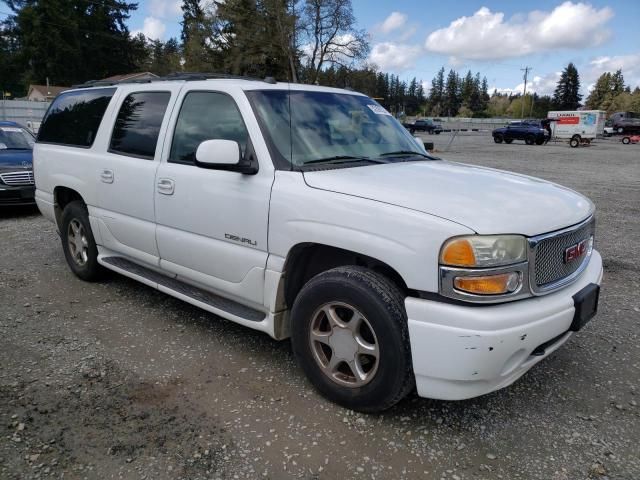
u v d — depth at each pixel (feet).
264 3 163.02
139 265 15.10
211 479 8.22
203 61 176.76
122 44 231.71
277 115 11.73
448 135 180.55
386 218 9.04
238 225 11.32
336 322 9.86
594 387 11.07
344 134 12.50
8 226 26.50
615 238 24.53
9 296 16.05
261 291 11.15
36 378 11.14
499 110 437.99
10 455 8.68
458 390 8.72
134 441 9.09
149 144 13.79
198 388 10.84
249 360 12.09
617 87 367.66
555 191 10.97
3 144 31.89
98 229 15.74
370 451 8.93
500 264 8.44
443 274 8.46
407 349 9.02
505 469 8.54
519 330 8.43
